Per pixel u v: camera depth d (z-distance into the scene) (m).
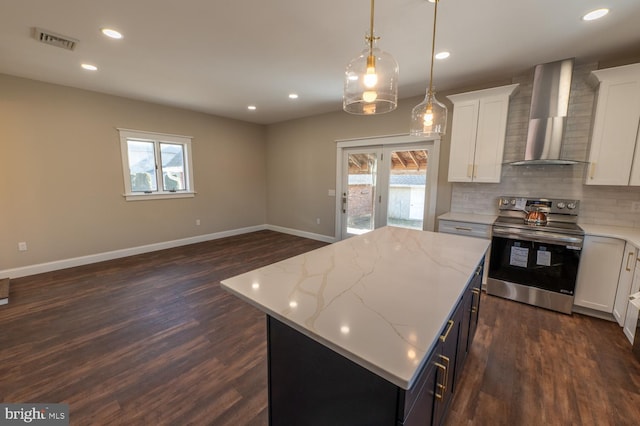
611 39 2.39
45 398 1.69
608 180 2.67
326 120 5.27
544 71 2.88
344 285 1.33
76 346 2.19
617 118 2.58
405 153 4.39
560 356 2.12
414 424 0.94
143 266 4.02
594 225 2.93
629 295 2.30
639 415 1.61
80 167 3.94
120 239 4.41
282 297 1.20
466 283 1.38
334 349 0.88
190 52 2.71
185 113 5.00
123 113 4.25
